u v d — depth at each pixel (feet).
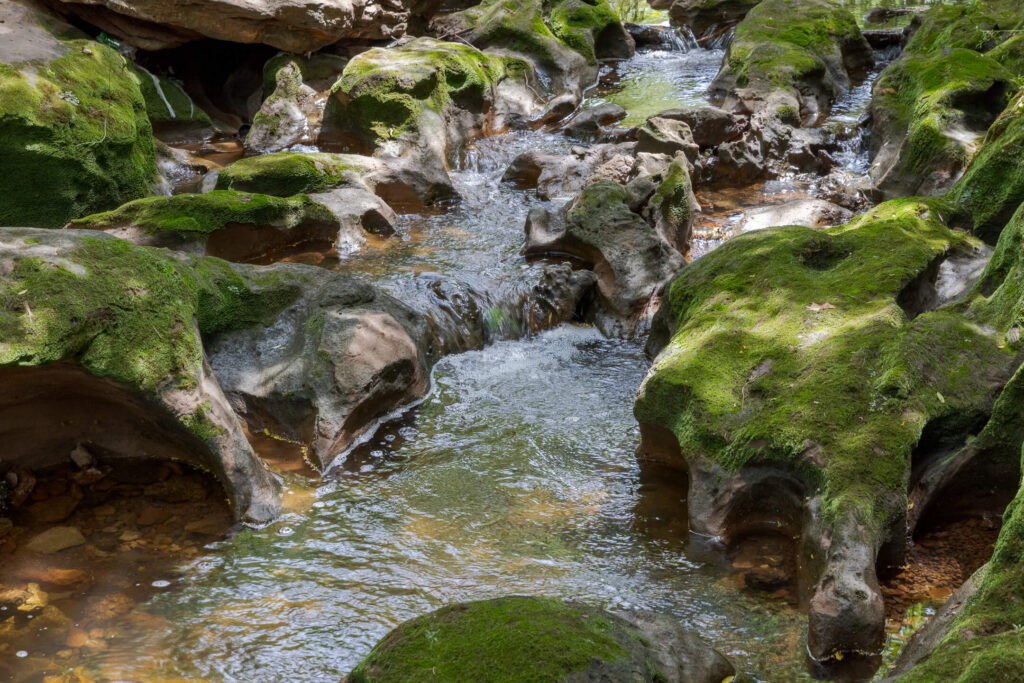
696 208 29.22
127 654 13.61
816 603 13.35
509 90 43.16
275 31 39.09
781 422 16.11
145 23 37.78
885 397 16.01
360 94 34.65
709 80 48.80
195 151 37.81
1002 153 24.34
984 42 38.52
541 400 21.58
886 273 19.34
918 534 15.71
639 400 18.38
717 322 19.17
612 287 25.50
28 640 13.83
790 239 21.27
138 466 18.33
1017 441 15.25
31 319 15.33
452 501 17.63
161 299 17.42
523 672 11.07
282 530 16.71
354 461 19.07
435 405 21.38
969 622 11.42
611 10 54.19
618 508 17.33
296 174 30.86
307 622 14.35
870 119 38.70
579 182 34.17
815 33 47.24
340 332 20.08
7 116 27.02
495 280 25.75
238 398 19.88
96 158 29.50
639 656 11.84
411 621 12.51
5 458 17.67
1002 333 17.17
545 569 15.57
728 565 15.55
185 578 15.37
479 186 35.19
